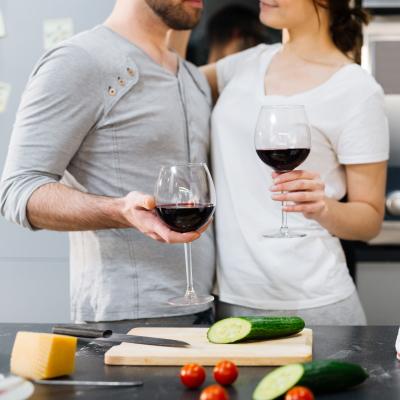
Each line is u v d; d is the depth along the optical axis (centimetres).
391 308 266
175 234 147
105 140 185
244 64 213
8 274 280
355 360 131
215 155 202
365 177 201
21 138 178
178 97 195
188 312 190
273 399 108
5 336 151
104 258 187
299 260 195
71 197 169
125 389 117
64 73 178
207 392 106
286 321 141
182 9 192
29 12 275
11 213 176
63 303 279
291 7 201
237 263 198
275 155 167
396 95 264
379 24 261
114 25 196
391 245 264
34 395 115
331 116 198
